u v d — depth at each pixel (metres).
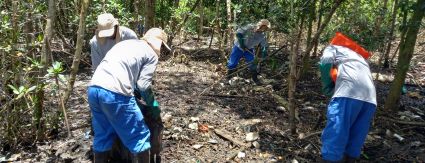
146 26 8.13
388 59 8.34
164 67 8.07
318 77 7.36
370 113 3.76
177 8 9.20
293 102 4.86
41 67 4.08
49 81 4.32
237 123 5.29
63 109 4.43
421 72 8.20
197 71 7.87
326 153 3.77
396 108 5.75
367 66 3.81
